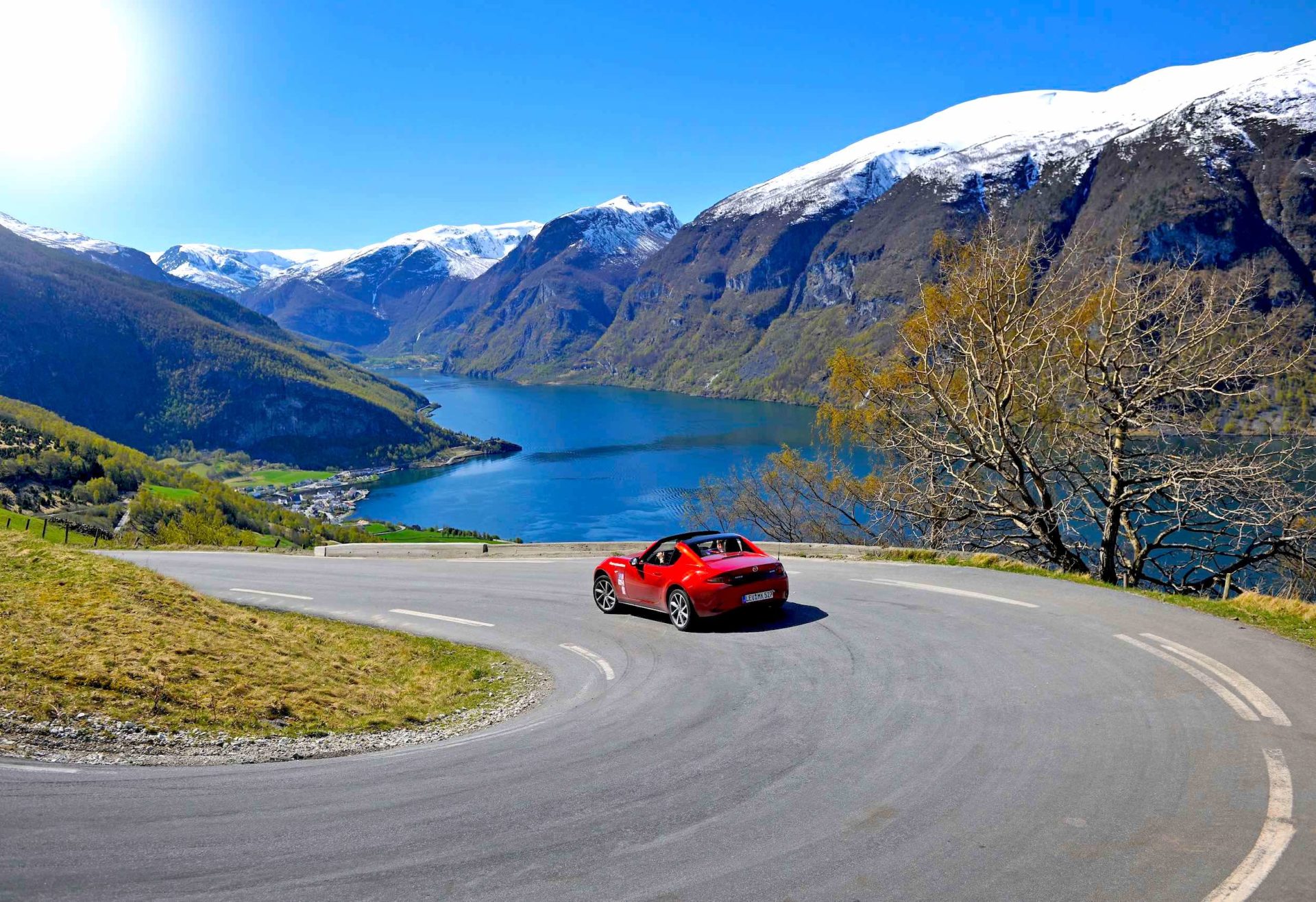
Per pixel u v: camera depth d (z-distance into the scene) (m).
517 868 5.52
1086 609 12.60
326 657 13.84
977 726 7.79
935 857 5.35
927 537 26.14
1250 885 4.76
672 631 14.19
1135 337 20.38
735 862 5.46
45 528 50.81
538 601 18.47
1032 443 23.92
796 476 34.06
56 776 7.51
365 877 5.44
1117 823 5.63
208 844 6.00
